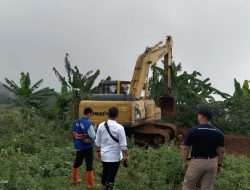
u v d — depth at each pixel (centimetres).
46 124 2003
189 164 775
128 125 1659
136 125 1688
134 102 1684
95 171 1184
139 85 1825
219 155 775
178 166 1011
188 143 768
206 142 758
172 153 1170
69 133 1917
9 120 1897
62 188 984
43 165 1181
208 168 761
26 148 1501
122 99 1702
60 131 1964
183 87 2616
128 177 1133
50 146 1561
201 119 775
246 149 1978
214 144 760
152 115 1891
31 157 1261
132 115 1659
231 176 1036
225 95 2670
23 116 2136
